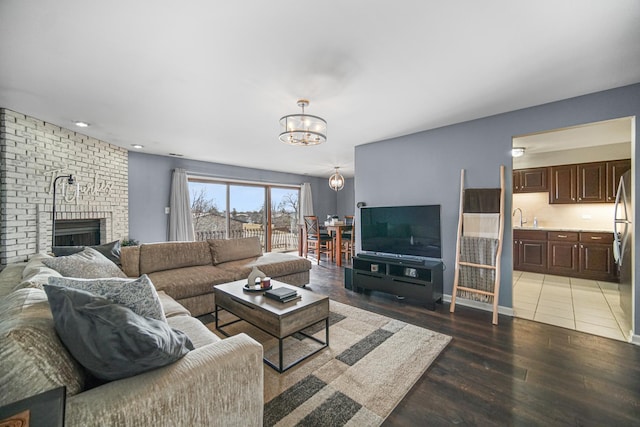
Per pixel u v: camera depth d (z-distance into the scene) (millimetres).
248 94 2506
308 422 1485
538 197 5219
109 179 4172
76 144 3592
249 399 1212
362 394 1714
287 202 7848
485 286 3156
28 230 2980
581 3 1429
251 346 1251
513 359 2127
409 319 2914
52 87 2318
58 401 742
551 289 3984
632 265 2416
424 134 3688
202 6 1430
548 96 2609
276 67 2055
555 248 4742
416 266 3305
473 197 3191
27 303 1074
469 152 3297
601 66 2066
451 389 1774
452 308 3150
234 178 6461
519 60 1985
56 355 905
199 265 3604
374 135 3898
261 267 3545
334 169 7191
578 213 4848
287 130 2650
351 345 2332
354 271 3879
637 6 1440
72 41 1709
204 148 4633
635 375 1916
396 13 1503
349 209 8984
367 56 1925
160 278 2938
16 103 2637
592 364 2055
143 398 935
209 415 1086
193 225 5715
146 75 2146
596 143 4309
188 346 1224
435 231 3451
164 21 1539
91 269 2309
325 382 1832
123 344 957
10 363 821
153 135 3795
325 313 2277
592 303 3391
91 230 3996
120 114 2967
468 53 1896
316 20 1555
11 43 1713
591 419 1523
